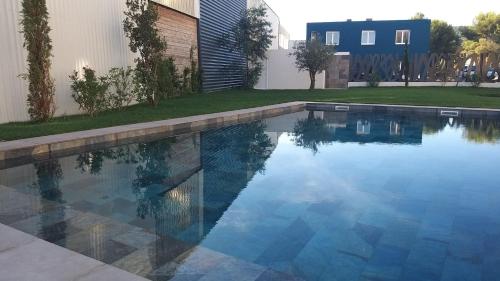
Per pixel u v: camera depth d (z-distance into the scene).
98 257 2.56
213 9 16.77
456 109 10.37
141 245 2.78
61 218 3.27
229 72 18.75
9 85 7.07
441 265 2.62
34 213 3.36
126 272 2.13
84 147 5.75
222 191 4.19
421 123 9.50
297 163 5.50
